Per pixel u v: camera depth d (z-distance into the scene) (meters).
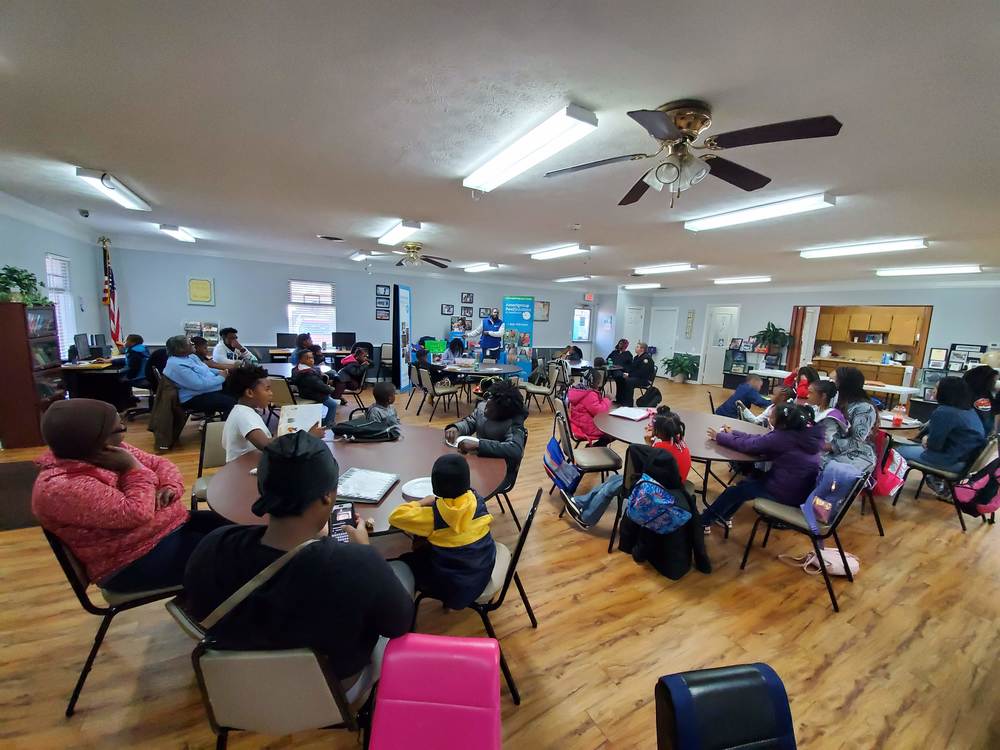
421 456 2.09
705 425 3.31
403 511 1.42
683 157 1.88
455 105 1.93
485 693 0.84
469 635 1.86
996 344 6.36
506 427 2.50
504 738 1.40
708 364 10.45
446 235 5.11
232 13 1.37
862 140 2.11
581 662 1.73
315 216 4.34
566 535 2.79
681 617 2.03
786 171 2.57
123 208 4.25
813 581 2.37
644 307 12.17
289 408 2.28
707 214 3.69
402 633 0.97
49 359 4.06
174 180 3.19
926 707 1.58
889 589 2.31
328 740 1.37
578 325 11.98
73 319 5.35
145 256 6.62
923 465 3.33
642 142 2.26
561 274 9.29
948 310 6.90
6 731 1.34
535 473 3.93
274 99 1.93
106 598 1.39
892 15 1.25
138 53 1.60
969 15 1.23
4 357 3.64
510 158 2.43
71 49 1.57
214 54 1.60
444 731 0.82
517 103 1.89
